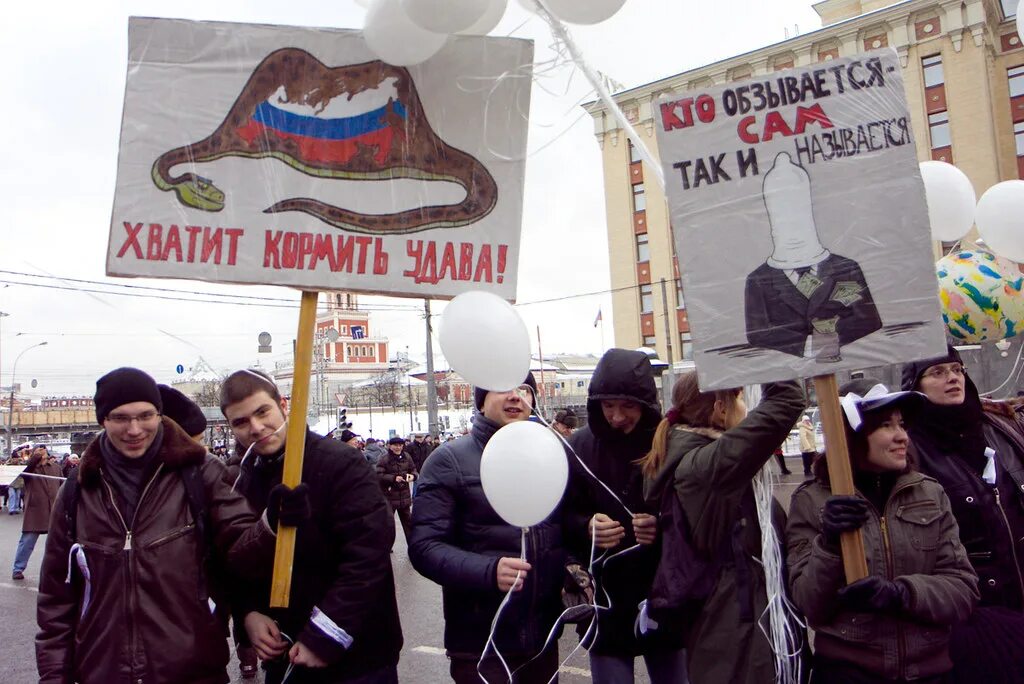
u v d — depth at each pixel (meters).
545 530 3.03
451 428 43.81
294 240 2.67
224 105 2.66
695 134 2.46
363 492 2.69
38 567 10.55
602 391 2.98
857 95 2.41
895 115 2.40
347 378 83.75
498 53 2.81
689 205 2.44
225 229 2.63
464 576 2.77
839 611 2.39
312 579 2.67
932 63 27.28
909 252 2.36
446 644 2.97
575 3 2.58
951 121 26.84
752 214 2.42
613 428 3.09
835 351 2.36
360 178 2.73
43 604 2.51
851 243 2.38
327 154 2.71
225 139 2.66
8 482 18.80
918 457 2.99
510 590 2.71
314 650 2.48
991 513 2.88
